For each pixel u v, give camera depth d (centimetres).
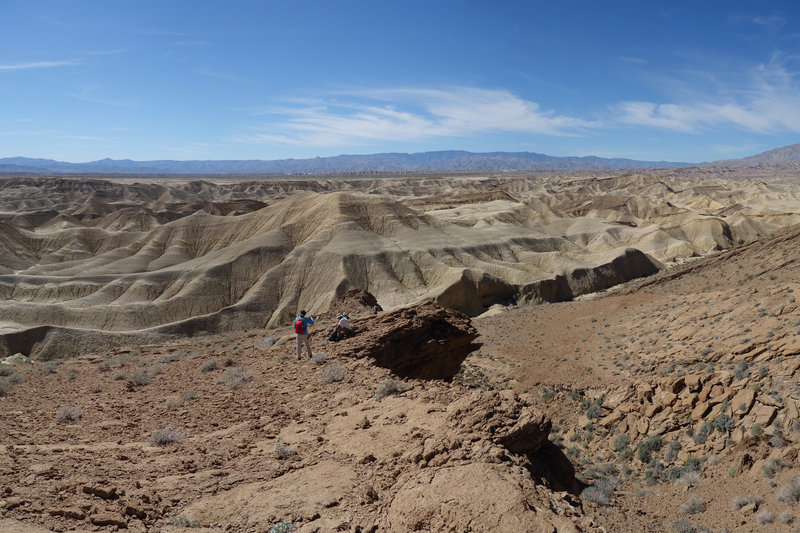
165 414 1124
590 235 13475
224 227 11794
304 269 9050
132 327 7719
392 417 1020
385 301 8238
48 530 588
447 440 852
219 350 1919
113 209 18988
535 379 2731
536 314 4503
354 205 11100
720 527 1152
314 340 1755
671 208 18750
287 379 1377
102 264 10475
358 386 1267
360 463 841
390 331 1625
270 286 8775
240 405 1174
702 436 1617
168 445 940
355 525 673
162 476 804
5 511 616
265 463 861
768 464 1306
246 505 718
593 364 2728
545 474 891
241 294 9025
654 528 1121
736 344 2073
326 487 767
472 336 1762
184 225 11675
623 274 9681
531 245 11138
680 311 3014
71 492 700
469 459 802
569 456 1891
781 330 1967
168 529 648
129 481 772
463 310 8125
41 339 6212
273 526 664
